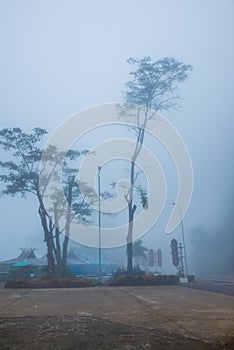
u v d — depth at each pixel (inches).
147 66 1451.8
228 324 303.4
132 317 347.9
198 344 235.0
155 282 1019.3
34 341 243.6
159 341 241.8
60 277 1057.5
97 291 770.8
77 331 275.6
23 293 732.0
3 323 314.3
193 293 670.5
